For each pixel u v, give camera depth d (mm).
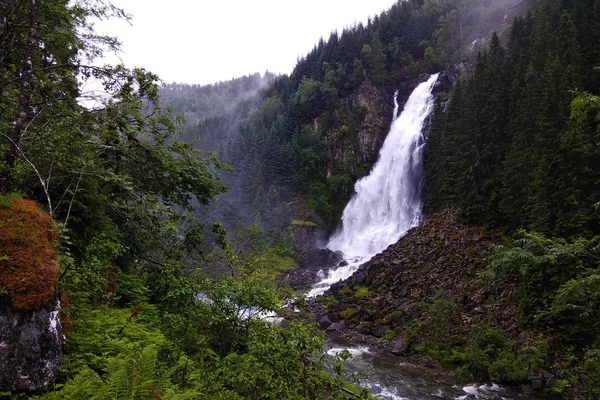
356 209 59812
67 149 7531
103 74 8469
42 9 7848
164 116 11898
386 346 20906
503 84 34031
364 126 71812
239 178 65250
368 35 92188
